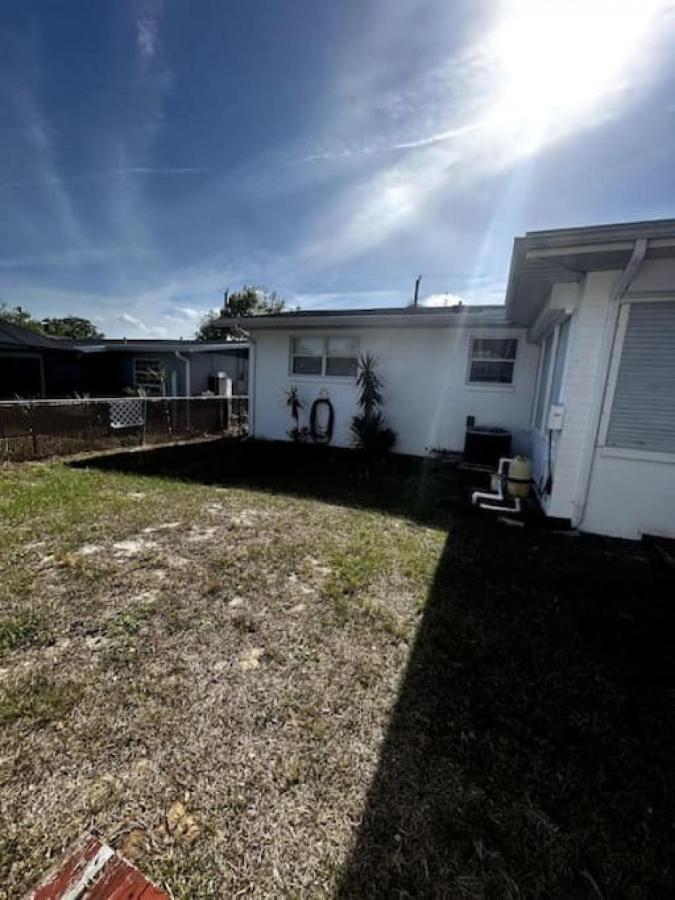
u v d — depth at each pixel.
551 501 4.26
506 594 2.85
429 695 1.89
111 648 2.12
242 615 2.46
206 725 1.68
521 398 7.39
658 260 3.61
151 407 8.68
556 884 1.17
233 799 1.38
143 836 1.26
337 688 1.92
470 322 7.05
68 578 2.81
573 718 1.79
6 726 1.64
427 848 1.25
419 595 2.79
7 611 2.41
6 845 1.22
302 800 1.39
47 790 1.39
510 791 1.45
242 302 28.27
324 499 4.98
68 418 7.16
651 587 3.00
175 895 1.11
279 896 1.12
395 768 1.52
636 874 1.21
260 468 6.64
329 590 2.78
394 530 4.00
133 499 4.59
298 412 9.09
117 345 12.85
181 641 2.21
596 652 2.25
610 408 3.96
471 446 7.19
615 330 3.85
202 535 3.66
